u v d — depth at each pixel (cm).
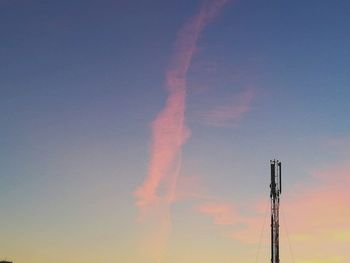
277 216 7512
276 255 7362
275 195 7544
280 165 7638
